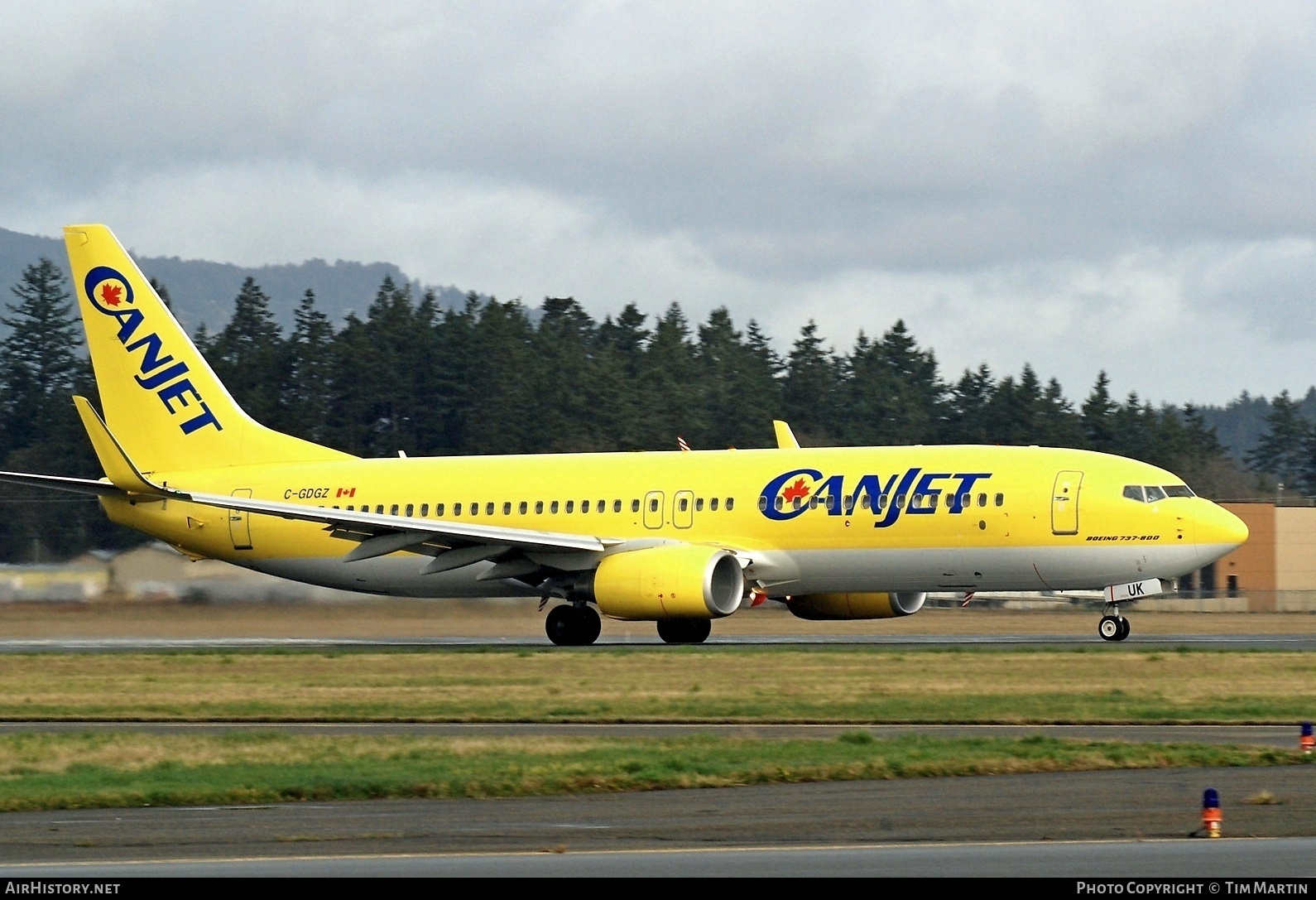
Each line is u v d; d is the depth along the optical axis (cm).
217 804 7331
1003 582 16838
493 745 9112
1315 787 7425
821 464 17550
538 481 18812
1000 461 16888
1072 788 7462
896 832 6400
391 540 18138
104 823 6806
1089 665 13650
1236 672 12962
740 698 11612
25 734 10388
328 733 10238
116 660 15750
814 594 17788
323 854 6038
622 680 13050
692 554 16988
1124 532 16312
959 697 11431
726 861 5834
